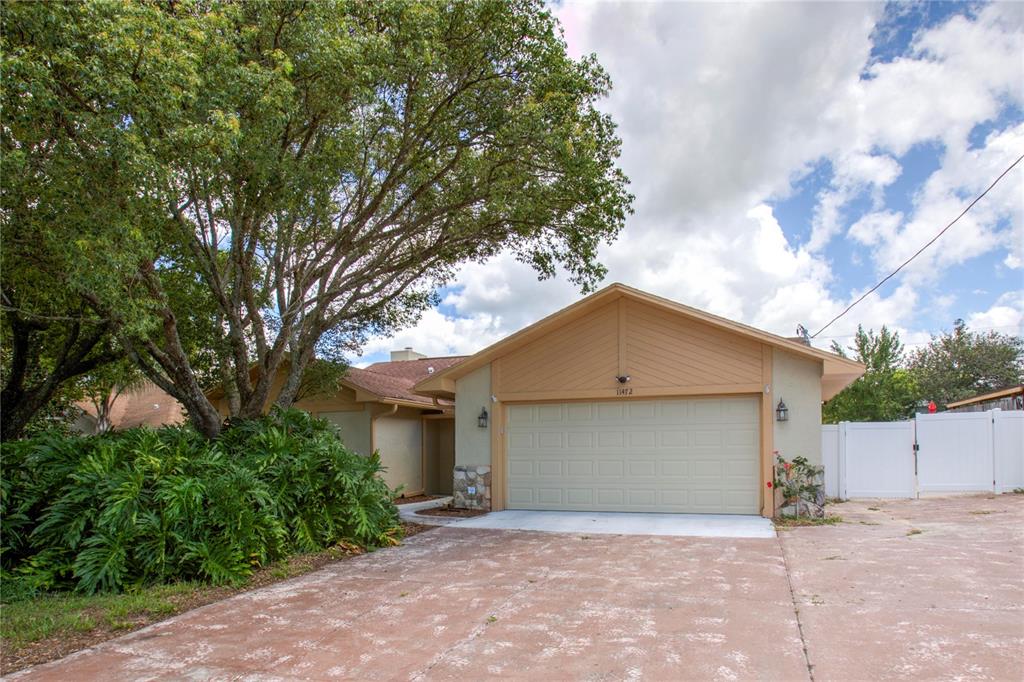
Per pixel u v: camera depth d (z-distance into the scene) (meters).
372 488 9.12
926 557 6.80
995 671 3.70
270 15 7.80
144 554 6.43
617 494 11.37
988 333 30.16
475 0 8.46
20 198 6.32
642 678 3.81
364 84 8.20
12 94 5.75
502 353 12.25
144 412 26.81
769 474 10.27
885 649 4.12
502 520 10.69
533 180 10.11
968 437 12.48
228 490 7.02
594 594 5.75
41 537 6.62
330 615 5.36
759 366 10.49
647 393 11.14
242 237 9.10
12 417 10.70
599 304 11.56
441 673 4.01
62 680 4.01
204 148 6.96
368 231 11.19
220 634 4.90
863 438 12.99
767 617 4.91
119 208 6.67
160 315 8.26
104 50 5.96
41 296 9.03
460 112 9.39
